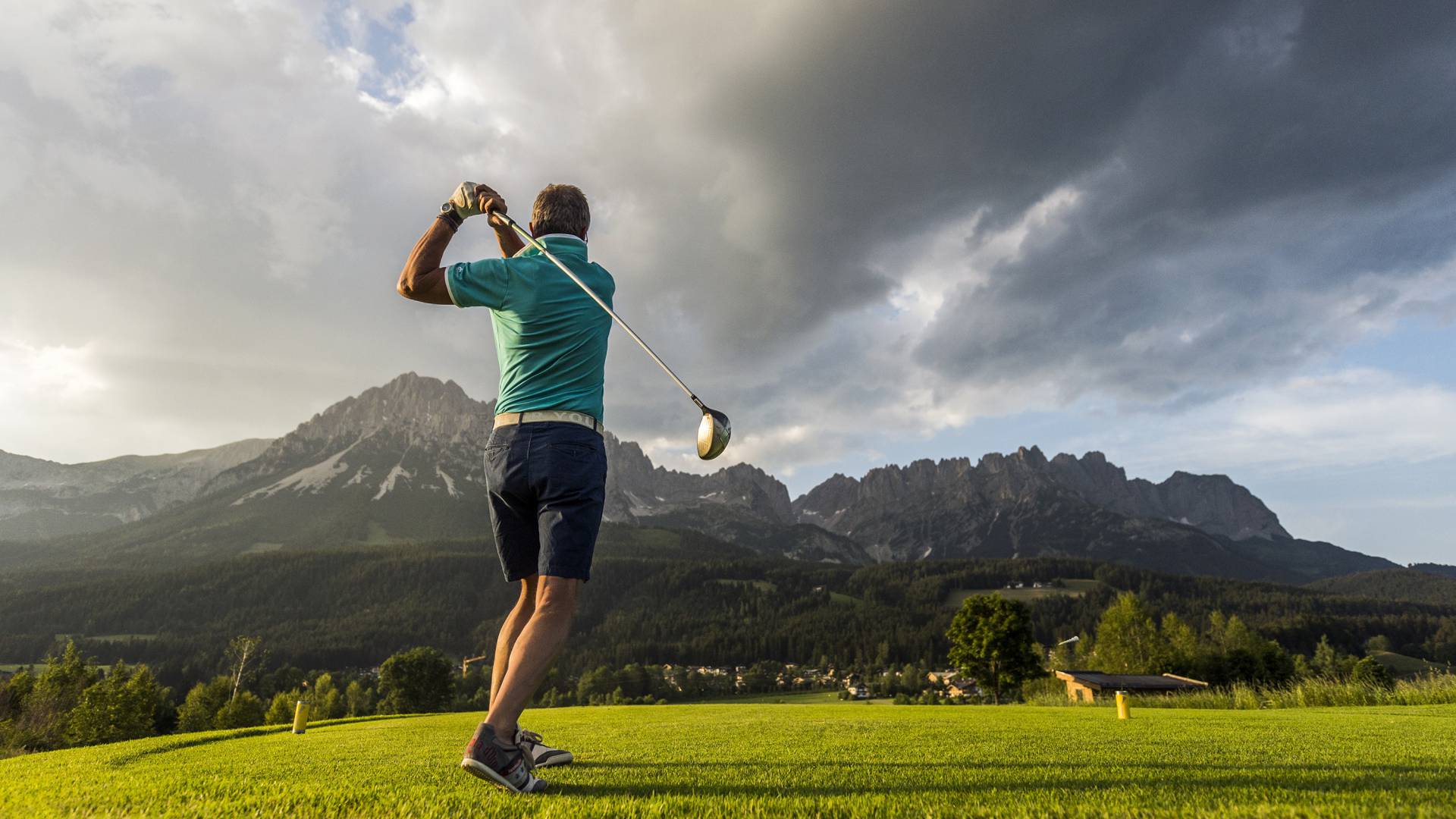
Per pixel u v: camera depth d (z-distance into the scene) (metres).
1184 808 1.85
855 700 104.88
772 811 1.97
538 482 2.65
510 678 2.42
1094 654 64.38
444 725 9.48
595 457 2.74
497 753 2.31
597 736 5.86
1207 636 99.25
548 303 2.78
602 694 112.50
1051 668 71.75
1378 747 4.11
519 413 2.72
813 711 12.70
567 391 2.74
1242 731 5.85
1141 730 6.09
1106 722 8.03
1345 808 1.74
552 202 3.14
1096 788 2.37
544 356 2.76
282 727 9.19
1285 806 1.80
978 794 2.26
